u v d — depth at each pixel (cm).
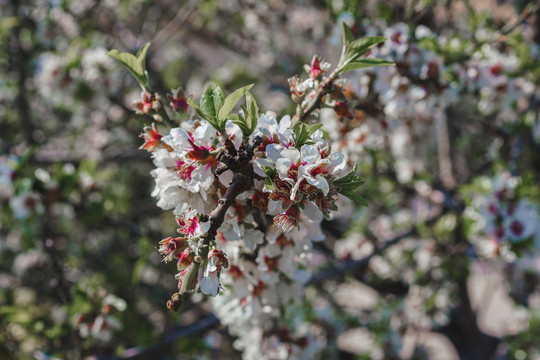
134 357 373
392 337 526
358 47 192
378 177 470
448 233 430
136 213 568
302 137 165
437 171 525
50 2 490
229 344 552
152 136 191
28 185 355
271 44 636
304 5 578
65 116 597
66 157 522
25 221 364
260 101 636
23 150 502
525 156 466
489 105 354
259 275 218
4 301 493
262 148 164
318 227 202
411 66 292
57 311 541
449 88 300
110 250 626
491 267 504
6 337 366
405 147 409
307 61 587
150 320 540
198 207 174
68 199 381
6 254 555
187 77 830
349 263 449
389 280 538
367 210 536
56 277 358
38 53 503
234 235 175
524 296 467
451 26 464
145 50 200
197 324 420
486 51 323
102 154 543
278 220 159
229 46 712
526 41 420
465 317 546
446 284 499
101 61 443
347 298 629
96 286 328
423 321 520
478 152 510
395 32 292
